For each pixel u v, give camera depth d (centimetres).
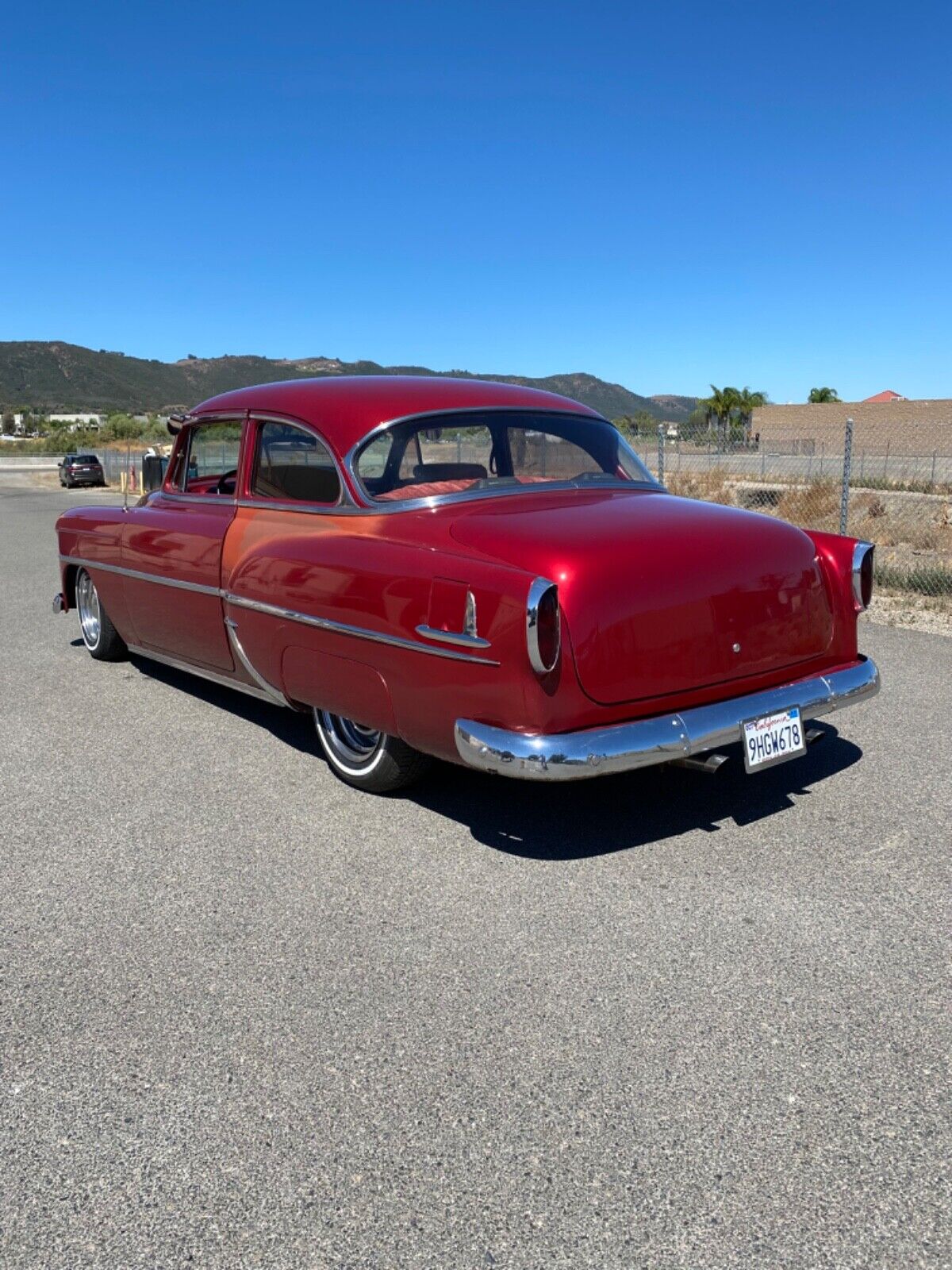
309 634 376
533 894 324
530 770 299
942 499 1770
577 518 344
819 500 1680
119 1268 185
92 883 338
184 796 414
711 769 326
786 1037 247
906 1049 243
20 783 432
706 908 312
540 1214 195
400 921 309
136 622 544
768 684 354
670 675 322
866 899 316
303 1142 215
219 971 283
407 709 341
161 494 525
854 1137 213
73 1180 206
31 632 762
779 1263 182
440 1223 193
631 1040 248
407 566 332
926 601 859
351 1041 250
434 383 430
